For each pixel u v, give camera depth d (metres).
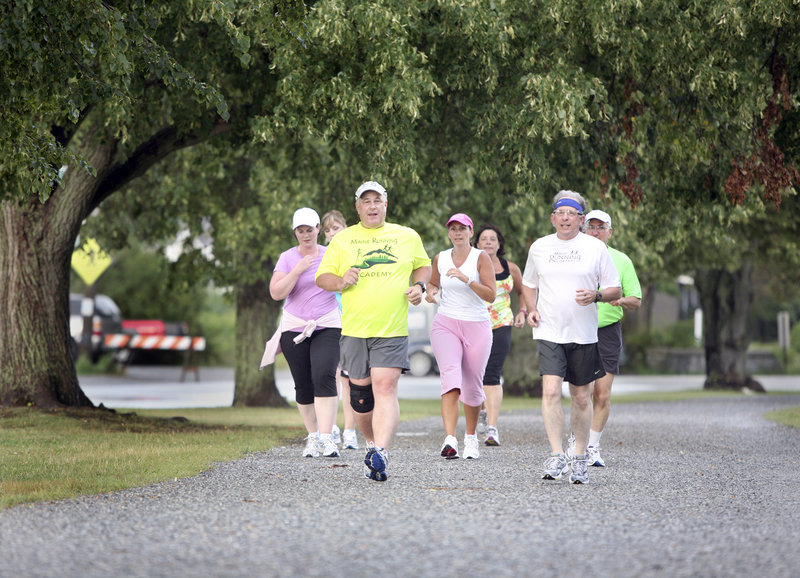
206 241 66.88
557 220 25.52
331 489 23.44
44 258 44.09
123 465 27.31
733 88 36.53
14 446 32.81
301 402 30.86
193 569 15.10
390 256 26.12
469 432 30.86
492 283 29.73
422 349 122.62
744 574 15.03
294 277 29.86
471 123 39.38
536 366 78.69
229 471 26.75
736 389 92.50
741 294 92.75
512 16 36.66
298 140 44.94
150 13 30.95
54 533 17.81
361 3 34.28
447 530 18.22
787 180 39.34
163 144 44.53
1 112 28.02
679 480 25.88
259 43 37.22
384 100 35.56
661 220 47.50
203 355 131.38
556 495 22.77
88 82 29.23
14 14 25.72
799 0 34.53
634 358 136.88
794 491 24.03
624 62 37.12
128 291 129.88
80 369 106.06
